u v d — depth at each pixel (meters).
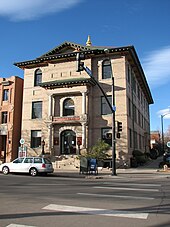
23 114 34.72
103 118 30.73
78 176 21.08
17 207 7.95
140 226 6.00
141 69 38.41
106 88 31.31
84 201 8.95
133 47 31.25
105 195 10.27
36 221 6.36
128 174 22.25
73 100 31.78
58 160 30.34
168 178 19.20
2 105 36.56
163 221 6.41
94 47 33.34
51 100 32.09
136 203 8.66
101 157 26.72
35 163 21.42
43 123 33.12
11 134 34.97
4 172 22.31
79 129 30.73
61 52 34.59
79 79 30.78
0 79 37.19
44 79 34.66
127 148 29.20
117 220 6.50
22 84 37.81
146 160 37.78
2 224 6.11
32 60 34.94
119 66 31.36
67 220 6.47
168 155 31.53
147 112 55.16
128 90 32.25
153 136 86.69
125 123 29.86
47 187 12.84
